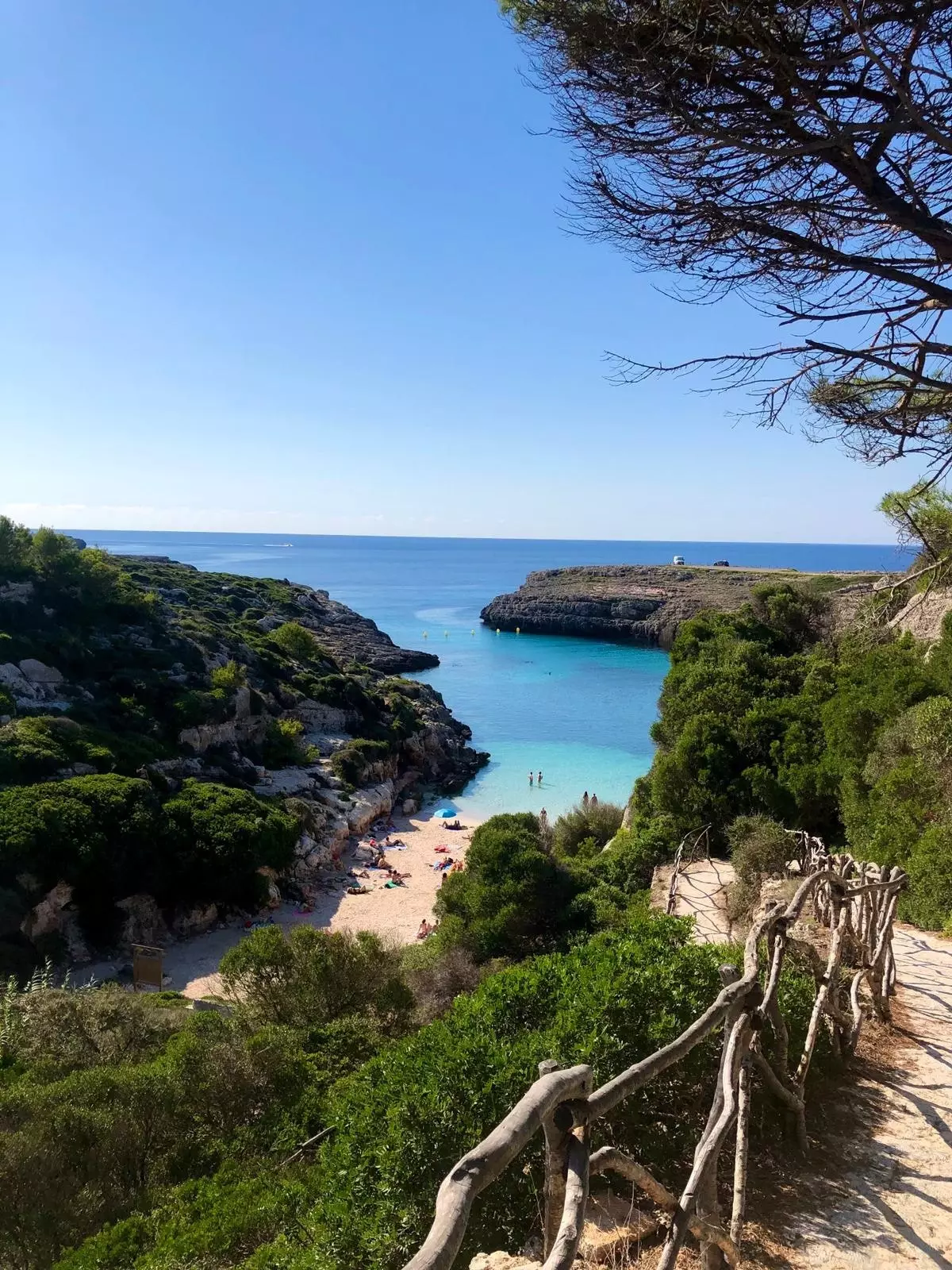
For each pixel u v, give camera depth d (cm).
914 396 601
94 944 3103
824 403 611
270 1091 1459
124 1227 1041
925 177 495
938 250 484
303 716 5706
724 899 1474
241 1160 1267
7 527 5206
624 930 813
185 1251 922
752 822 1892
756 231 522
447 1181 214
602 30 491
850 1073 715
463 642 12081
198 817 3500
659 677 9369
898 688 1880
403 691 7131
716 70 486
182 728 4462
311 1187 1010
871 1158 584
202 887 3375
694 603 11956
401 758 5847
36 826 3006
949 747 1523
